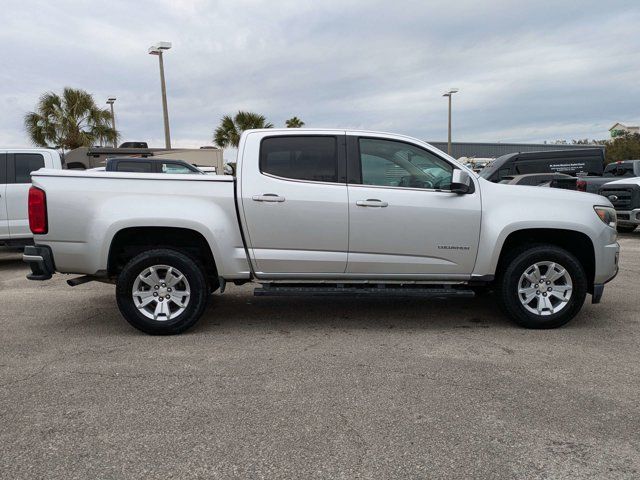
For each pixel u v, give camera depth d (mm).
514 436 3020
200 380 3838
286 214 4887
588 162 13453
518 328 5184
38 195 4758
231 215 4914
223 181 4914
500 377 3883
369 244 4961
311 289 4961
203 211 4863
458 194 5008
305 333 5035
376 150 5066
